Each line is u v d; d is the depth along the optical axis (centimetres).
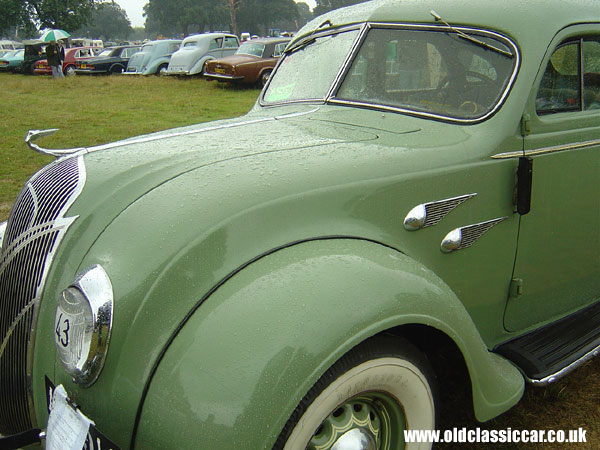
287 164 201
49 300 185
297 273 171
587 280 293
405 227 210
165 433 155
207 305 167
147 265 170
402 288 180
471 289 237
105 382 167
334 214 194
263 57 1753
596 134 269
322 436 177
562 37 255
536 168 246
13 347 194
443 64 261
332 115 268
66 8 4984
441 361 257
